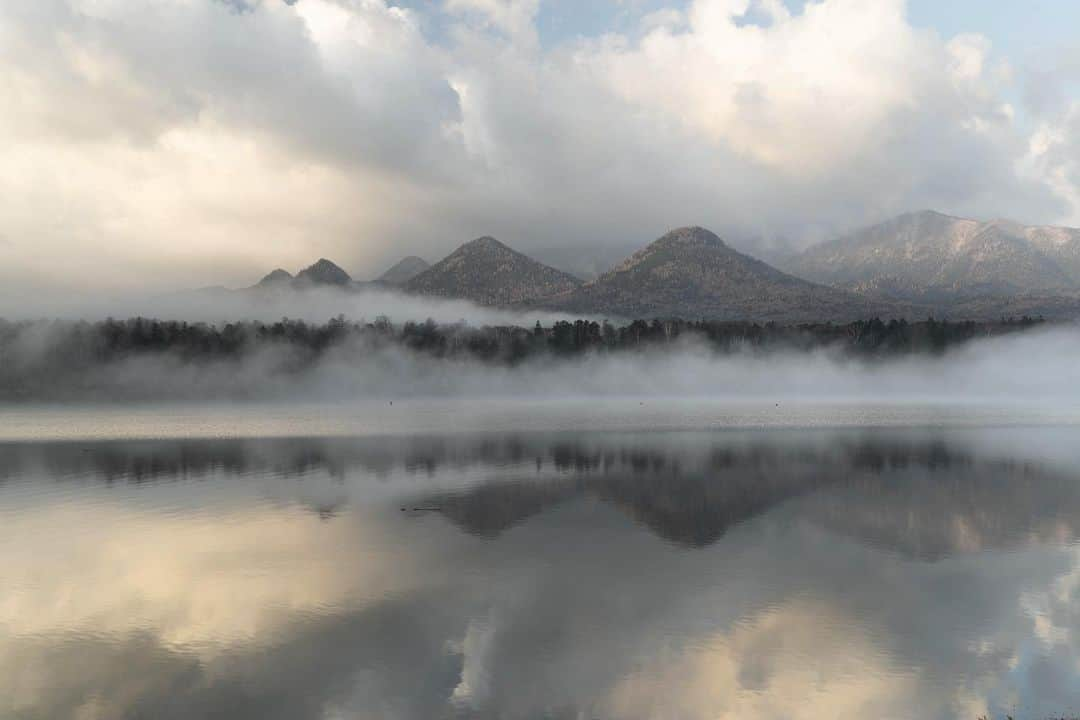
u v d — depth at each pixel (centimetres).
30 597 2805
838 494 4688
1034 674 2120
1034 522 3897
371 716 1919
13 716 1928
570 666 2192
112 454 7050
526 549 3397
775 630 2436
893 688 2045
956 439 7862
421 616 2578
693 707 1953
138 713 1942
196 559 3272
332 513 4197
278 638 2406
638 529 3781
